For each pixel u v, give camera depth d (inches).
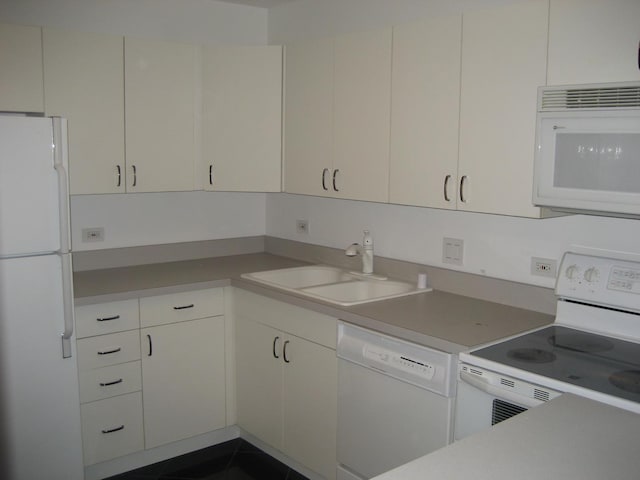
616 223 90.7
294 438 115.0
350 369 100.0
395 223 124.0
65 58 114.0
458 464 49.7
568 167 79.7
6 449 102.3
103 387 114.0
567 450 52.3
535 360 77.2
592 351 81.0
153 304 117.6
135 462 122.6
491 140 90.8
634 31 73.7
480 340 84.7
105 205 133.7
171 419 122.9
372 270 125.6
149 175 126.3
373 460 97.8
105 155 120.4
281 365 115.9
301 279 135.4
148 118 124.8
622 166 74.1
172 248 142.9
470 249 110.9
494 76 89.4
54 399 105.7
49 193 100.7
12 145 96.8
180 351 122.1
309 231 144.8
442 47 96.2
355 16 129.1
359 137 112.1
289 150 128.0
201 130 132.1
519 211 88.4
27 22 119.9
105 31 128.9
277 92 128.2
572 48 80.0
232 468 123.4
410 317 96.3
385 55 105.5
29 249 100.0
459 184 95.9
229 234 152.3
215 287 124.4
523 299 101.8
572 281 90.4
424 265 118.2
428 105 99.3
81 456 110.4
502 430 56.3
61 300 103.7
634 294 84.2
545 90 81.9
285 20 146.1
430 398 87.2
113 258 135.2
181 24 138.2
